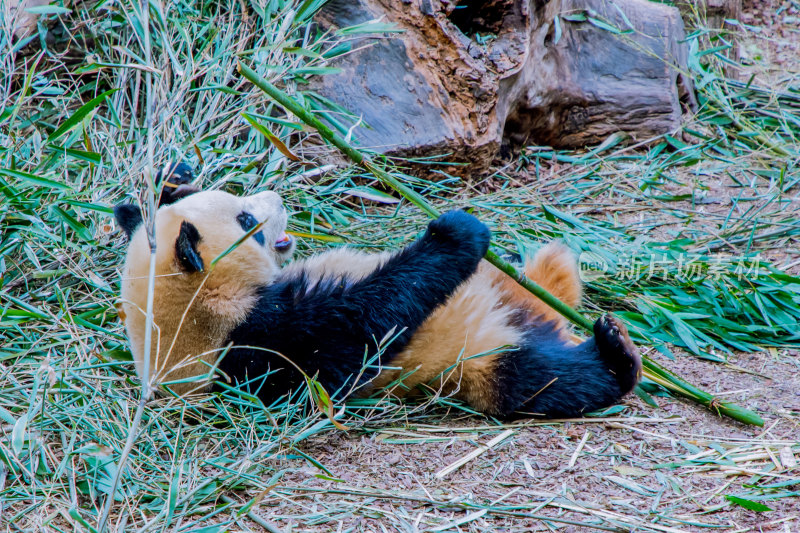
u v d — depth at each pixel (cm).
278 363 816
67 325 878
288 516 698
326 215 1234
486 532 677
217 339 809
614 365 880
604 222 1348
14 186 1045
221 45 1223
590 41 1631
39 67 1370
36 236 1039
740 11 1933
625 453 803
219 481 736
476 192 1471
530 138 1642
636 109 1636
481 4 1480
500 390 859
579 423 868
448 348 856
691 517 694
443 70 1420
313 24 1383
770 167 1571
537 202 1392
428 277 824
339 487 742
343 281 837
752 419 856
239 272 820
